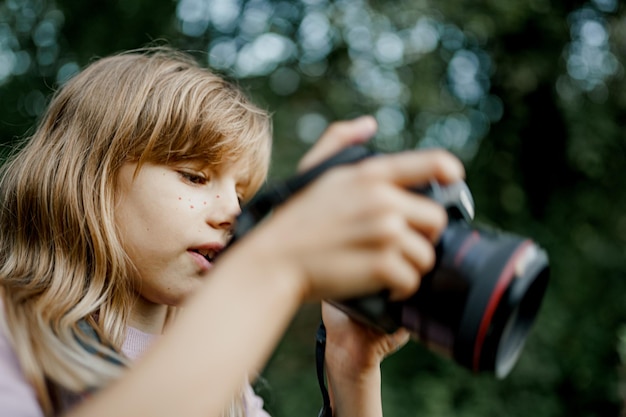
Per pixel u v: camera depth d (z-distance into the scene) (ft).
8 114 17.24
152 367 1.73
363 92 16.34
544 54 16.90
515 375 16.70
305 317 17.90
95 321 3.32
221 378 1.71
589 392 17.15
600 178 17.52
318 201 1.76
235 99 3.90
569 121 16.72
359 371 3.48
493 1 15.88
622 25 16.78
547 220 17.76
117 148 3.42
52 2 17.33
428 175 1.73
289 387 16.83
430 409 15.80
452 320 2.09
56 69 17.38
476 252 2.13
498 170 17.43
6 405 2.23
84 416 1.70
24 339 2.55
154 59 3.94
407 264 1.74
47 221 3.45
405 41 16.06
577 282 17.46
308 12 16.56
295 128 16.72
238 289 1.75
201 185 3.51
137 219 3.35
